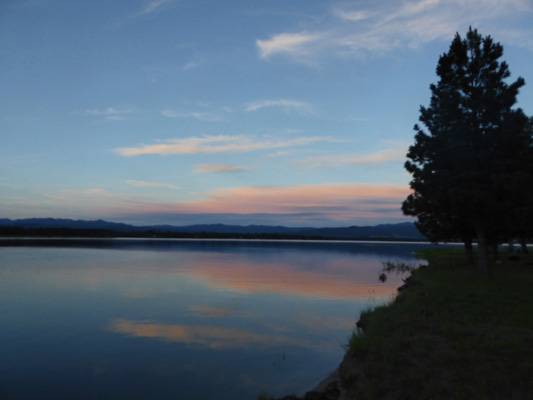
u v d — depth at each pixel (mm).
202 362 12727
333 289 29672
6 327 17391
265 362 12727
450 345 10055
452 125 25203
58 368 12156
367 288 30266
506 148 23750
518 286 18297
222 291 28562
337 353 13664
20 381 11109
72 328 17219
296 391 10312
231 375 11578
